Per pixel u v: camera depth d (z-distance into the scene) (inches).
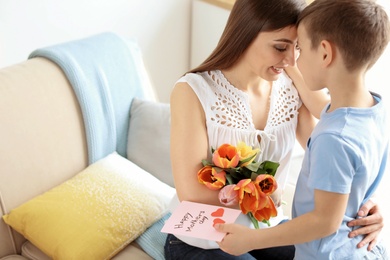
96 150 64.1
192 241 49.6
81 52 64.3
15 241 58.4
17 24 73.6
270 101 51.8
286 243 40.8
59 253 53.1
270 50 44.8
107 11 85.0
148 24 92.9
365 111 39.9
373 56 38.6
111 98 66.2
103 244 53.9
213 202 47.3
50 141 59.3
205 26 96.0
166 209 59.8
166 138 66.9
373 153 40.3
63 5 78.1
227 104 49.8
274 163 46.6
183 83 49.1
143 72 73.9
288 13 43.2
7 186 55.7
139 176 62.4
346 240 43.4
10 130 55.5
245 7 44.8
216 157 45.9
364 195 44.0
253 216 47.1
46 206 55.9
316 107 51.4
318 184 38.4
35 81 58.8
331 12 37.8
